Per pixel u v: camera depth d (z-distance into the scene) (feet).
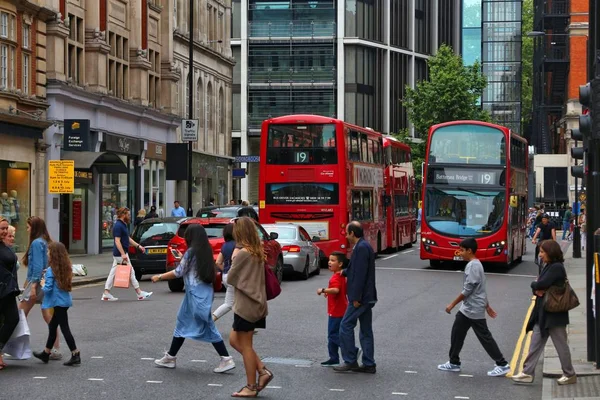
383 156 148.87
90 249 142.72
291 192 119.55
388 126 309.22
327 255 118.62
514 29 377.91
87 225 142.61
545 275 44.32
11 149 119.85
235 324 40.70
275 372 47.01
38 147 126.41
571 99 260.83
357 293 46.57
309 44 295.28
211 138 211.20
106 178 148.56
